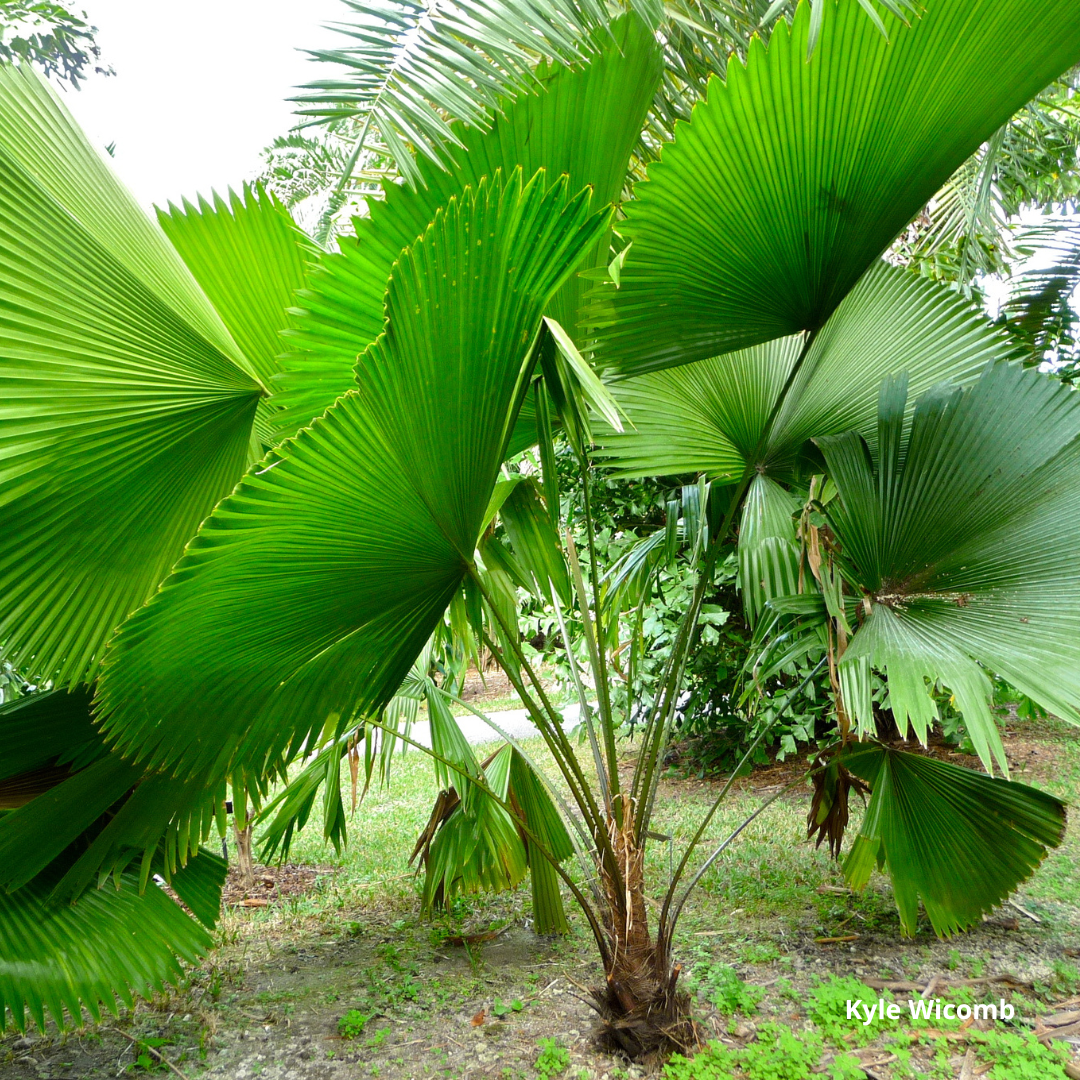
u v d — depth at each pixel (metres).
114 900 2.54
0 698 3.97
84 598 2.04
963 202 5.44
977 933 3.58
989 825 2.98
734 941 3.62
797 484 3.26
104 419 1.95
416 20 1.72
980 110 1.93
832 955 3.45
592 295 2.09
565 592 2.73
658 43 2.42
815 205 2.03
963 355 3.15
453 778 3.27
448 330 1.53
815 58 1.72
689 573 5.34
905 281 3.20
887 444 2.73
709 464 3.12
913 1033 2.78
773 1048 2.71
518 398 1.96
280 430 2.18
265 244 2.72
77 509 1.97
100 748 2.52
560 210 1.47
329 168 3.21
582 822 5.18
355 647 1.91
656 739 2.86
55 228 1.87
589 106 2.31
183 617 1.50
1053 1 1.68
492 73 1.83
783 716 5.68
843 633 2.59
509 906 4.30
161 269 2.22
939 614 2.54
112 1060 2.99
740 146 1.86
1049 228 5.20
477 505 1.99
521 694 2.68
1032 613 2.37
